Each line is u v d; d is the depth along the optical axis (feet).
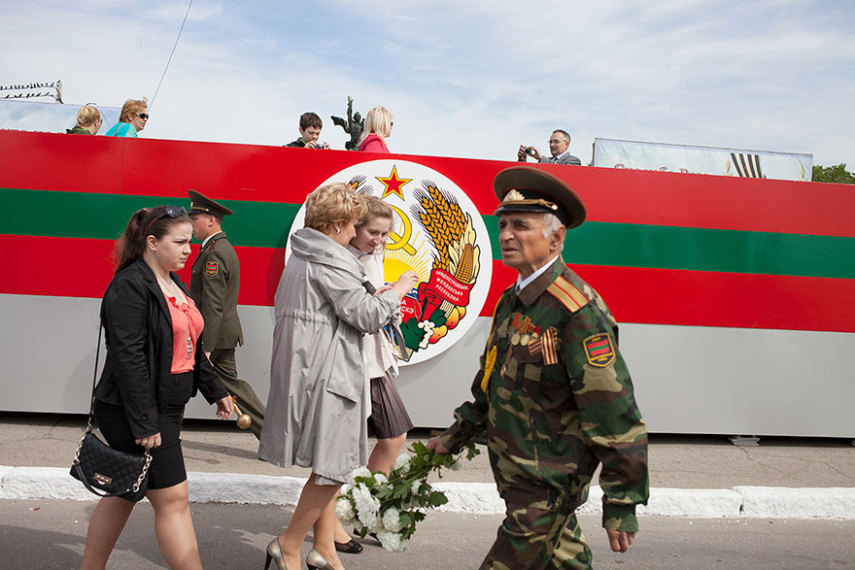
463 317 19.44
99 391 9.74
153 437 9.53
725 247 20.31
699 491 16.21
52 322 19.07
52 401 19.15
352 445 10.89
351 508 9.27
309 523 10.88
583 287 8.15
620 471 7.70
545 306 8.07
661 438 21.43
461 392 19.65
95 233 19.06
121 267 10.14
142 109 23.80
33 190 18.92
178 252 10.02
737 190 20.30
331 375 10.69
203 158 19.11
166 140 19.06
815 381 20.79
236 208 19.17
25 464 16.06
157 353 9.66
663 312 20.20
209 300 16.63
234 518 14.42
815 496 16.15
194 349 10.37
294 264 11.11
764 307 20.52
